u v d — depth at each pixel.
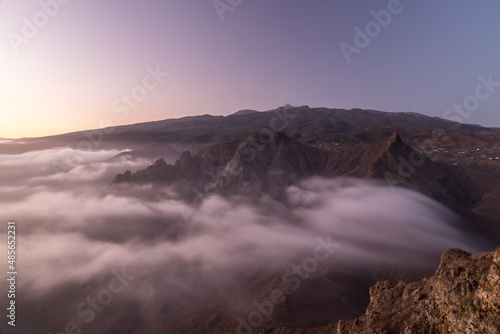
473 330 17.12
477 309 17.28
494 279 16.62
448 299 19.67
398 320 23.66
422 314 21.61
